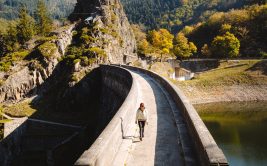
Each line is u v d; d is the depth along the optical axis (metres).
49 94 99.94
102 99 82.81
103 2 132.75
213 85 124.44
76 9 143.00
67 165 65.62
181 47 181.75
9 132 72.81
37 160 68.44
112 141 11.02
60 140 73.44
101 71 92.81
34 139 74.06
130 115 16.92
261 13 195.00
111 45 113.88
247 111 99.31
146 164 12.42
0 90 97.81
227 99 118.75
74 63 96.69
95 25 118.62
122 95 52.41
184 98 20.81
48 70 103.44
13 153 71.38
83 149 72.12
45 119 82.88
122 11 146.00
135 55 149.62
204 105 112.69
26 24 152.25
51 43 109.56
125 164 12.37
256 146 60.50
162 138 15.77
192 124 13.38
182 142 13.88
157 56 165.38
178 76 148.75
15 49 132.38
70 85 92.31
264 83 123.25
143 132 15.74
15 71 102.19
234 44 160.38
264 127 76.38
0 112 86.12
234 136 68.94
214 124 82.00
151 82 42.66
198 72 152.12
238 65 140.50
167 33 190.50
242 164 51.19
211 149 8.95
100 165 8.91
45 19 159.50
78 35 117.81
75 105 90.38
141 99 27.73
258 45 177.12
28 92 100.81
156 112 22.19
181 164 12.32
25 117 83.81
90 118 83.75
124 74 52.28
